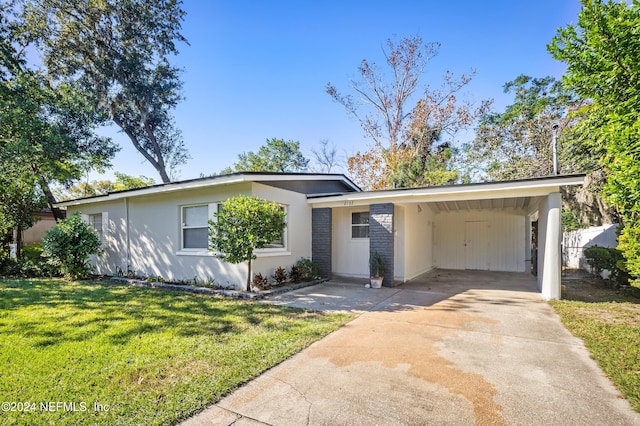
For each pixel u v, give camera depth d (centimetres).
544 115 1717
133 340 412
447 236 1386
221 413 257
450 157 1966
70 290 749
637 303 634
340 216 1062
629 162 366
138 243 978
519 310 592
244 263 753
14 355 362
